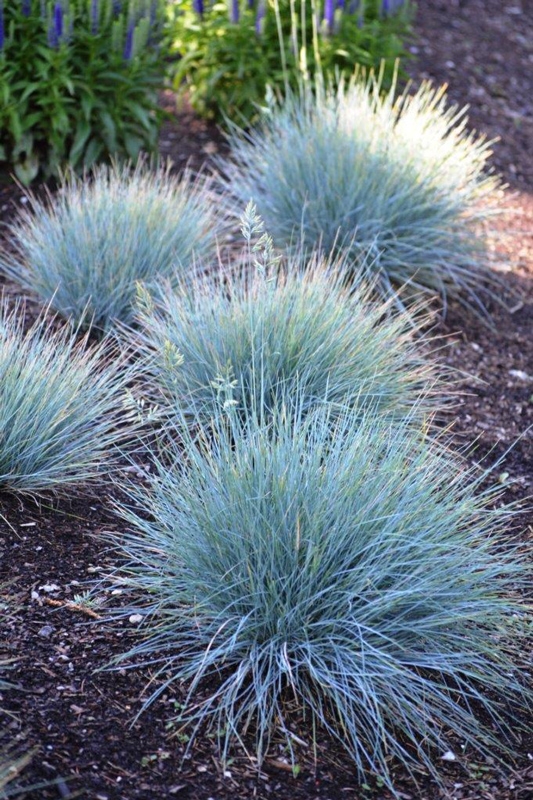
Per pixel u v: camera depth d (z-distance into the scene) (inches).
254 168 217.2
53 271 173.8
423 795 95.3
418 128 208.8
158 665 105.0
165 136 244.7
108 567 118.0
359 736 101.0
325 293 154.9
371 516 108.8
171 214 182.7
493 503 144.1
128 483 135.7
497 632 110.6
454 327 196.4
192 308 158.6
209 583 108.4
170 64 253.3
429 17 344.8
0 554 116.7
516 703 109.7
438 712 103.2
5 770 87.4
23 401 128.3
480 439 161.2
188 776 92.5
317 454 111.2
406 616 108.2
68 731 94.4
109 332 169.3
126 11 216.1
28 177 213.9
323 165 199.2
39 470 129.6
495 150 274.4
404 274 198.7
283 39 243.4
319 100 211.8
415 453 129.9
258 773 94.4
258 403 143.3
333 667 104.9
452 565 108.7
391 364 152.9
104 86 211.3
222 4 241.1
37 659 102.3
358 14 245.8
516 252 230.2
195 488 114.4
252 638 108.1
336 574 104.8
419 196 199.2
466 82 307.6
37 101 209.8
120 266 172.7
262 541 104.4
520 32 357.4
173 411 142.1
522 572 125.2
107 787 89.2
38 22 203.5
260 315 146.1
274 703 100.6
